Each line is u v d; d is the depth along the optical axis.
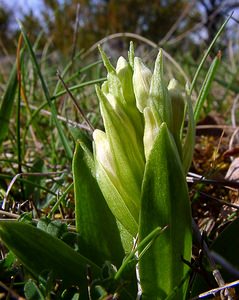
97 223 0.19
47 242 0.17
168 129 0.16
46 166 0.33
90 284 0.16
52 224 0.20
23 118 0.45
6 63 0.80
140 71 0.17
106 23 2.01
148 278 0.16
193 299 0.17
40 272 0.16
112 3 2.06
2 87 0.56
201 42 0.70
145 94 0.16
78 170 0.19
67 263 0.17
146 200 0.16
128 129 0.17
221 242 0.18
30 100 0.49
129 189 0.17
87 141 0.27
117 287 0.16
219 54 0.28
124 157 0.17
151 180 0.15
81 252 0.18
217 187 0.28
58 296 0.17
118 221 0.19
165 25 2.13
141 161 0.17
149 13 2.13
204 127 0.37
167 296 0.16
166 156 0.15
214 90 0.62
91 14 2.04
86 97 0.50
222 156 0.32
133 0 2.11
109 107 0.17
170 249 0.16
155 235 0.16
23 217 0.21
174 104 0.17
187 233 0.16
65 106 0.41
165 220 0.16
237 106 0.48
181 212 0.16
